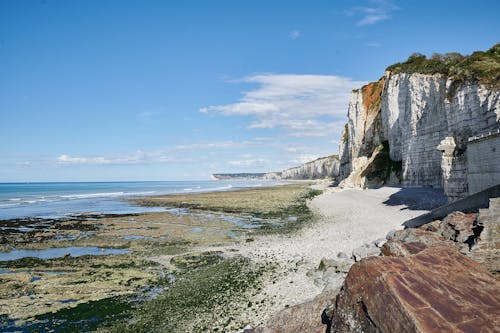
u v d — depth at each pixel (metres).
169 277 16.23
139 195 75.38
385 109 55.28
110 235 26.64
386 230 21.53
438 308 5.11
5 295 14.37
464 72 23.89
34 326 11.77
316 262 16.75
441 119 34.88
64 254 21.27
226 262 18.20
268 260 17.97
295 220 31.89
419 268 6.28
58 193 92.75
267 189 81.50
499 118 19.42
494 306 5.42
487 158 17.38
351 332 5.80
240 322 11.15
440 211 17.98
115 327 11.53
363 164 57.16
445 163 23.28
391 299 5.35
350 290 6.18
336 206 37.94
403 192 35.91
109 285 15.34
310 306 8.64
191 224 31.23
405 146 42.16
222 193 70.69
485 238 10.20
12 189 124.75
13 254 21.44
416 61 51.34
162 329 11.20
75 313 12.64
